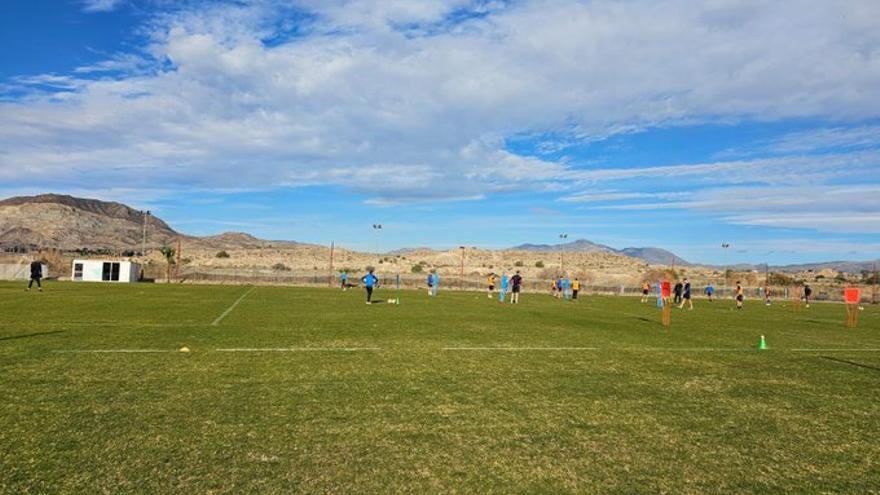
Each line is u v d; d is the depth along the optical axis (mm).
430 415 8914
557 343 17609
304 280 62469
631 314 31297
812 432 8617
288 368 12367
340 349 15188
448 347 16047
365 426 8266
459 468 6754
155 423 8156
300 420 8477
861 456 7574
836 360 16062
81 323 19734
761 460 7324
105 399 9406
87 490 5863
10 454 6797
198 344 15516
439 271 108438
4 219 172500
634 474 6730
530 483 6379
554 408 9578
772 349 18047
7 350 13930
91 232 183500
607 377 12352
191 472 6406
